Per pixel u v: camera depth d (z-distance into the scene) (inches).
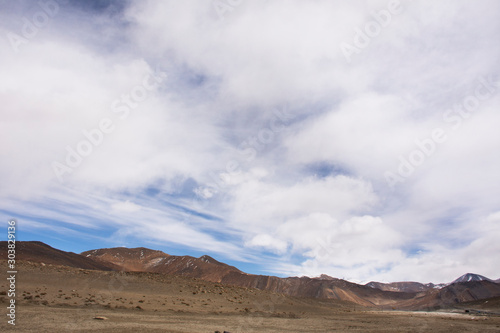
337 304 3624.5
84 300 1285.7
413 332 1079.6
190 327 904.3
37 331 653.3
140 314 1130.0
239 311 1609.3
